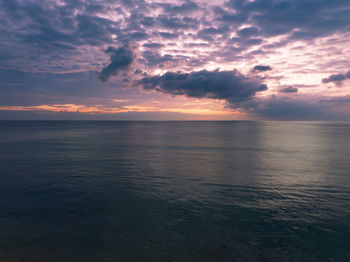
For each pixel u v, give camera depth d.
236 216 10.84
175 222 10.17
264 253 8.02
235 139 54.41
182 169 20.66
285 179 17.45
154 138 56.25
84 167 21.11
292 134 75.62
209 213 11.16
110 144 41.38
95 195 13.48
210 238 8.90
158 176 18.05
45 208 11.48
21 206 11.70
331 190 14.85
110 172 19.17
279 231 9.53
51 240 8.52
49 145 38.44
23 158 25.67
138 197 13.24
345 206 12.18
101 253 7.80
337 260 7.71
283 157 27.77
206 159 26.00
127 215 10.80
